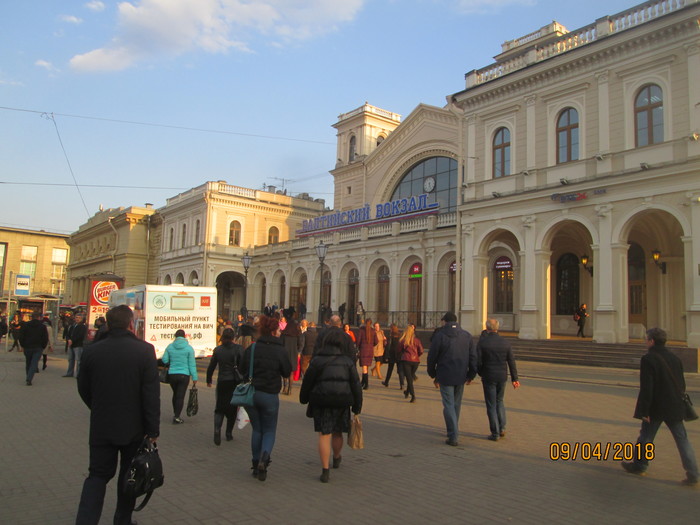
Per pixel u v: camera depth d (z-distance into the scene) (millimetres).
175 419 9828
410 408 11469
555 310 27203
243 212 48688
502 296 29125
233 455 7504
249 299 46438
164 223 54688
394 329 14953
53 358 23812
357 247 34594
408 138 36781
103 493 4367
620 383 14984
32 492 5723
